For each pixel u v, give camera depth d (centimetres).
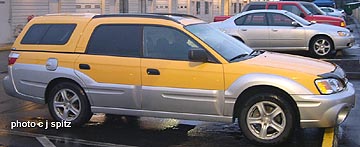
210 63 596
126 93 633
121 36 650
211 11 4041
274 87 570
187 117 612
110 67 639
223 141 611
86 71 654
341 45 1381
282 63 602
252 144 593
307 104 559
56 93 682
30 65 689
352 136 627
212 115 600
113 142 611
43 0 2053
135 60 629
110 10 2516
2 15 1869
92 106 662
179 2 3353
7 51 1781
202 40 614
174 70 607
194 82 598
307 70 579
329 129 645
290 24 1415
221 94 588
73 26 682
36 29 703
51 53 680
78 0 2264
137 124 698
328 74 579
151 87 618
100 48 656
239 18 1462
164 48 625
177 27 625
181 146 591
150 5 2938
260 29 1425
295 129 611
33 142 611
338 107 561
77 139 625
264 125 583
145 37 637
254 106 584
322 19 1650
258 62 600
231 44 661
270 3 1723
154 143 605
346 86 604
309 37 1391
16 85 705
